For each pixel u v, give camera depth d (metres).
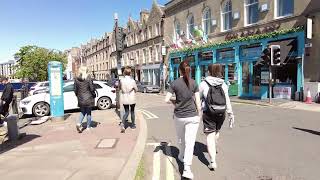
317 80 15.48
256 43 19.41
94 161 5.77
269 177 4.98
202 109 5.38
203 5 25.58
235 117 11.31
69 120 11.23
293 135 7.96
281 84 17.56
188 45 28.12
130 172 5.06
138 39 42.84
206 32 25.75
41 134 8.59
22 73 49.41
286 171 5.23
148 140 7.97
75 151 6.54
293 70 16.88
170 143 7.58
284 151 6.46
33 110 13.43
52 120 10.96
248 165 5.62
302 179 4.86
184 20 28.97
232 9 21.92
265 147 6.84
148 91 31.08
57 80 11.00
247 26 20.45
